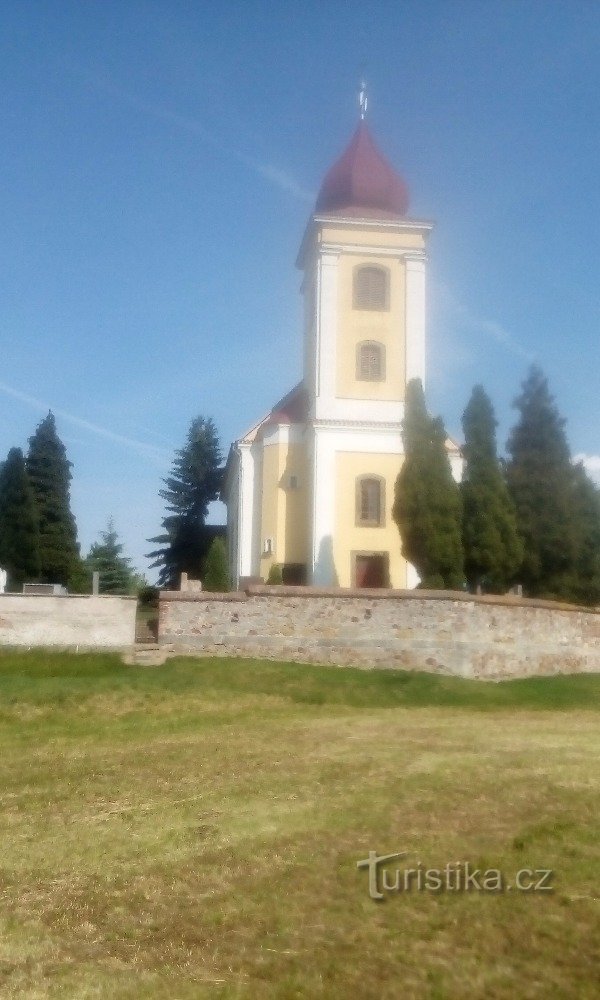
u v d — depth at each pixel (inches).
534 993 257.1
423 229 1644.9
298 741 641.0
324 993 258.5
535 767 535.2
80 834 411.8
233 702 823.7
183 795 479.5
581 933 293.7
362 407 1595.7
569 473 1385.3
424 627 976.3
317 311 1626.5
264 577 1640.0
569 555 1350.9
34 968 276.5
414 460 1222.3
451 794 467.5
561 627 1096.8
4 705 768.9
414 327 1627.7
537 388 1407.5
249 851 380.2
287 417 1691.7
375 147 1760.6
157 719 749.9
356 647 973.2
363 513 1567.4
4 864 372.5
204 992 259.9
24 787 509.4
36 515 1768.0
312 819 425.4
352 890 333.4
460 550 1205.1
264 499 1676.9
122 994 259.4
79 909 322.7
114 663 924.0
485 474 1248.8
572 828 402.3
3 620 962.1
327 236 1640.0
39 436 2020.2
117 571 2442.2
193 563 2357.3
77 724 730.2
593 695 945.5
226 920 310.0
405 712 813.2
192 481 2421.3
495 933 294.8
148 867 365.1
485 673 993.5
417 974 268.7
